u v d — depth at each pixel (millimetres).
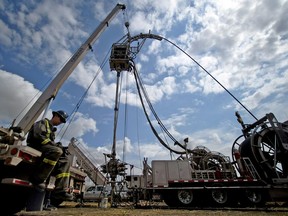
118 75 14898
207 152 15516
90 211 7645
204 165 14359
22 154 3400
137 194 11500
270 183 11461
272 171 11516
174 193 11469
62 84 6973
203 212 7879
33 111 5875
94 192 18875
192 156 14883
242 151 13219
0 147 3338
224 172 13234
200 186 11742
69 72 7473
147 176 12703
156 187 11414
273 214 7203
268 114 12516
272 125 12125
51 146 3996
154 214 6848
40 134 4016
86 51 8883
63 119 4910
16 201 4258
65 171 4590
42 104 6043
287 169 11508
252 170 12211
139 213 7160
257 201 11422
